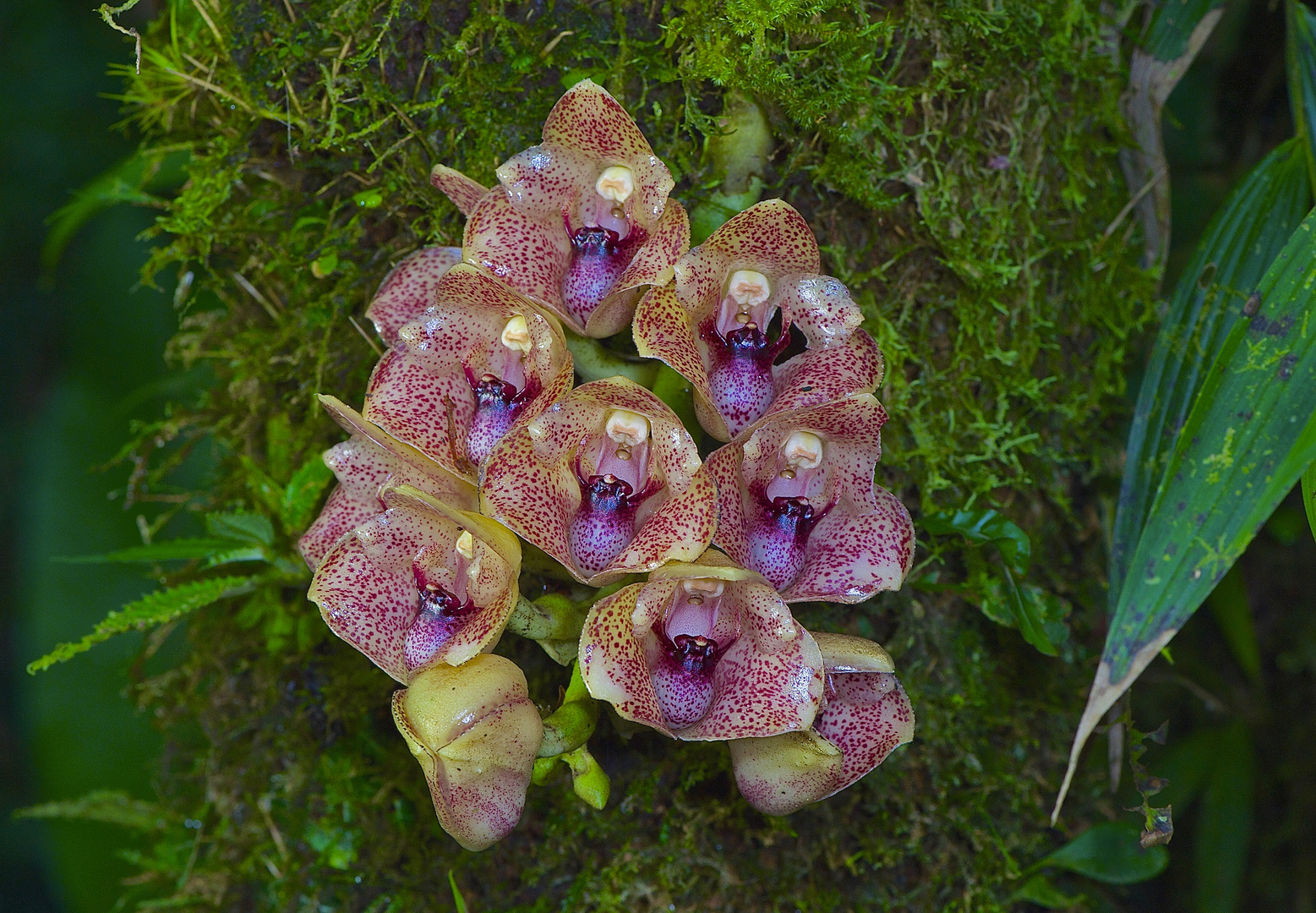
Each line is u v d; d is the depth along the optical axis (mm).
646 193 292
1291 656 422
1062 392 344
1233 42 418
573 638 296
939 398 331
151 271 347
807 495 301
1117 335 347
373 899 343
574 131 292
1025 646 345
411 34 319
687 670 287
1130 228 352
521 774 277
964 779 337
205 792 391
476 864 337
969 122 325
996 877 339
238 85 323
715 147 314
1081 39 338
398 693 281
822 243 323
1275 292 297
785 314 298
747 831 329
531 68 316
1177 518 295
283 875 349
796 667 281
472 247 296
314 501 343
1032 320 335
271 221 339
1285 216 320
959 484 333
